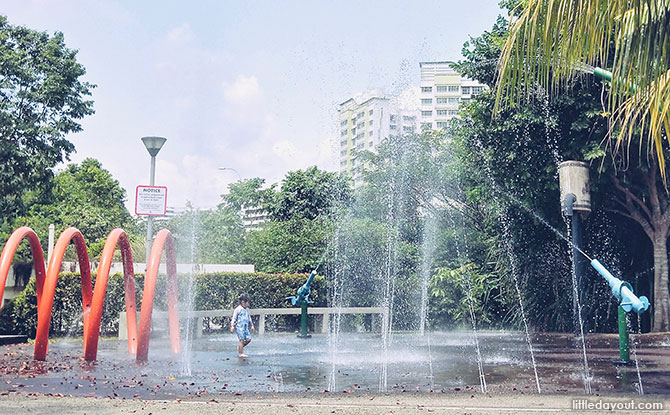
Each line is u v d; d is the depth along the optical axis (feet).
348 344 54.39
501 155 65.87
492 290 82.23
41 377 32.32
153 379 32.12
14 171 81.87
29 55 84.38
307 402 25.04
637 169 62.08
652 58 23.88
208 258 137.18
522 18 24.48
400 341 58.44
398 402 24.99
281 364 39.06
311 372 35.17
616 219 70.54
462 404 24.48
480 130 66.85
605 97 57.47
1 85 80.89
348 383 31.01
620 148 59.26
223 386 29.91
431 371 35.63
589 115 57.11
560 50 24.66
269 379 32.40
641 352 45.32
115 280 65.51
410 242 97.86
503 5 69.46
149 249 52.49
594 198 64.13
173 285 47.50
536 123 61.67
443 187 95.76
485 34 69.21
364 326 90.53
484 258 89.25
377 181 101.71
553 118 59.47
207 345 52.95
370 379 32.45
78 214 147.33
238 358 42.27
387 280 93.56
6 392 27.27
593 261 37.99
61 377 32.42
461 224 95.04
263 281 77.51
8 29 83.66
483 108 65.51
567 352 46.29
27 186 84.17
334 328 80.69
